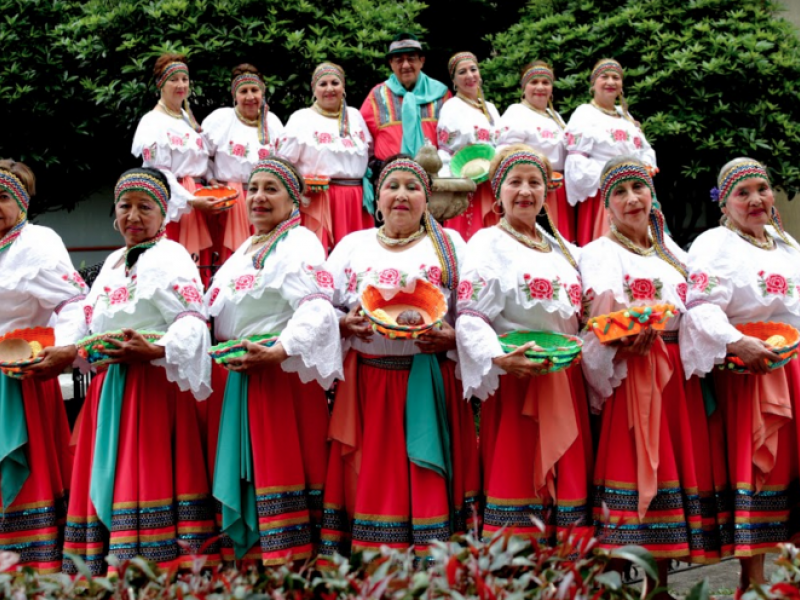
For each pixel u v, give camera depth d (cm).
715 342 407
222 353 387
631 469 397
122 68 746
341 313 421
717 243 431
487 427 414
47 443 429
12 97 752
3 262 433
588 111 684
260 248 416
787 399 414
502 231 413
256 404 402
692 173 769
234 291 412
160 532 394
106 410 403
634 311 389
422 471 398
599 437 412
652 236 425
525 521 395
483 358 388
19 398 420
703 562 402
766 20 817
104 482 394
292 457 405
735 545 414
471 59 684
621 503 395
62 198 851
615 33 816
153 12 740
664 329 417
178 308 406
